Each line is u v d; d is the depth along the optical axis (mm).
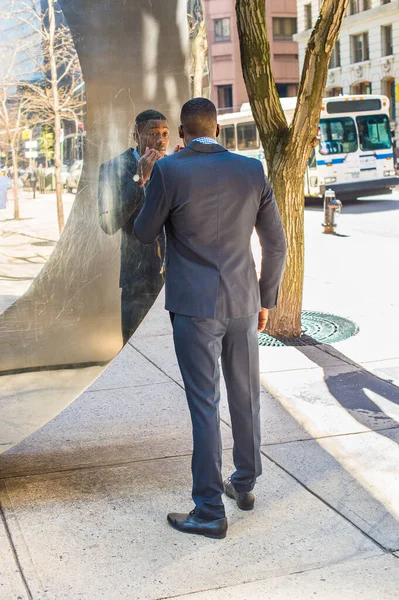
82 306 3701
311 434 4652
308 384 5656
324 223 15273
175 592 2969
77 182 3527
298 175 6824
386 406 5156
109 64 3559
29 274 3482
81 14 3428
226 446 4480
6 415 3627
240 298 3363
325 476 4043
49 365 3670
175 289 3357
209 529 3383
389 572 3113
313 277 10125
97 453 4367
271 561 3203
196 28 3844
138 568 3146
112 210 3676
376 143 22438
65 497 3803
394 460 4246
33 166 3396
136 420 4910
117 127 3619
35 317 3566
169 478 4020
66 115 3438
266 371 6008
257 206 3412
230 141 26328
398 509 3670
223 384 5625
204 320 3311
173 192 3281
